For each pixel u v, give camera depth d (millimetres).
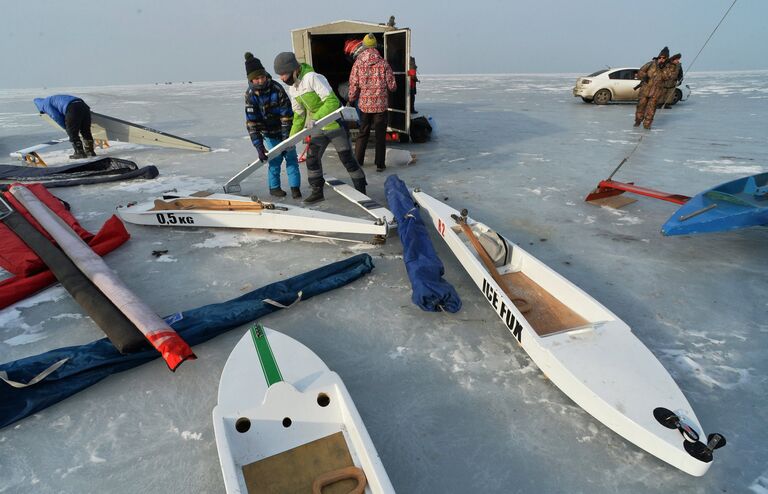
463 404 2033
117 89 36094
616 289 2982
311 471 1630
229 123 11414
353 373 2232
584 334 2111
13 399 1997
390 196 4359
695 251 3520
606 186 4652
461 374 2221
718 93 16016
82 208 4883
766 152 6695
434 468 1725
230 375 1954
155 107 16016
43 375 2062
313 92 4293
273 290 2877
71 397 2117
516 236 3889
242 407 1783
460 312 2748
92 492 1658
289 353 2084
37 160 7242
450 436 1864
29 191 4273
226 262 3494
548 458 1762
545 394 2086
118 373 2268
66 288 2779
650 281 3078
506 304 2359
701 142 7535
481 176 5816
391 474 1698
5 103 20328
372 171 6195
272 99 4473
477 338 2500
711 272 3186
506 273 2986
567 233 3934
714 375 2176
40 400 2020
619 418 1701
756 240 3680
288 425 1768
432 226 4121
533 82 27734
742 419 1919
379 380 2182
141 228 4219
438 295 2627
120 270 3377
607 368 1900
